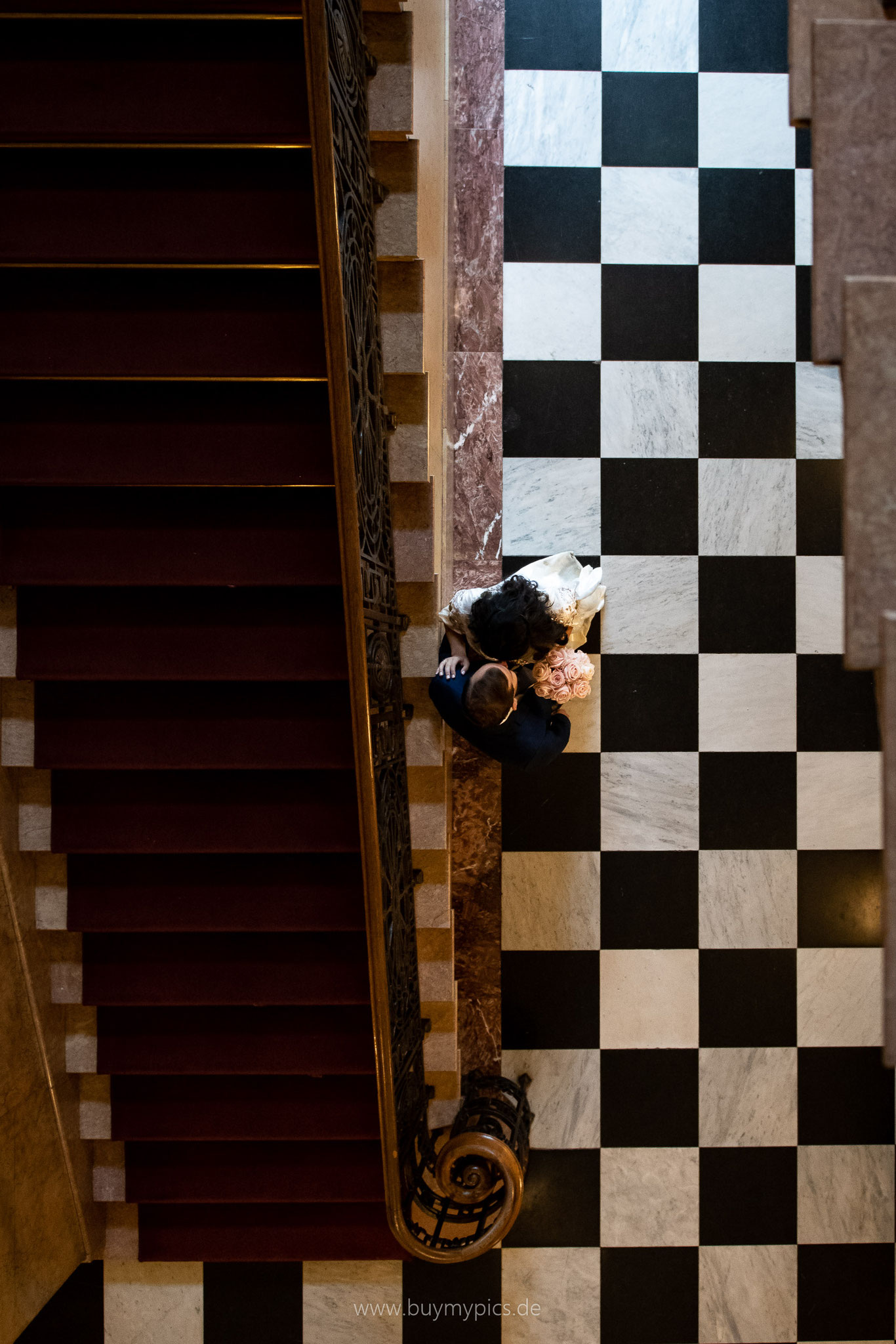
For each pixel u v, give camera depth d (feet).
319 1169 8.70
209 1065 8.03
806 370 9.58
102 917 7.56
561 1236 9.71
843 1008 9.75
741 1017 9.75
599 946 9.75
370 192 6.06
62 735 7.14
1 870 7.17
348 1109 8.34
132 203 5.87
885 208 3.58
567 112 9.39
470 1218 8.05
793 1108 9.74
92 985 7.81
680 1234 9.71
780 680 9.68
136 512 6.75
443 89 9.00
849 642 3.53
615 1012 9.75
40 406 6.42
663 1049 9.74
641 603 9.64
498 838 9.77
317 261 5.87
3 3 5.44
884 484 3.48
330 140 4.84
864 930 9.75
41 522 6.73
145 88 5.62
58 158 5.85
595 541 9.60
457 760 9.78
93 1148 8.79
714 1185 9.72
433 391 8.01
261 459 6.44
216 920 7.54
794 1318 9.66
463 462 9.55
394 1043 6.93
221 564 6.74
